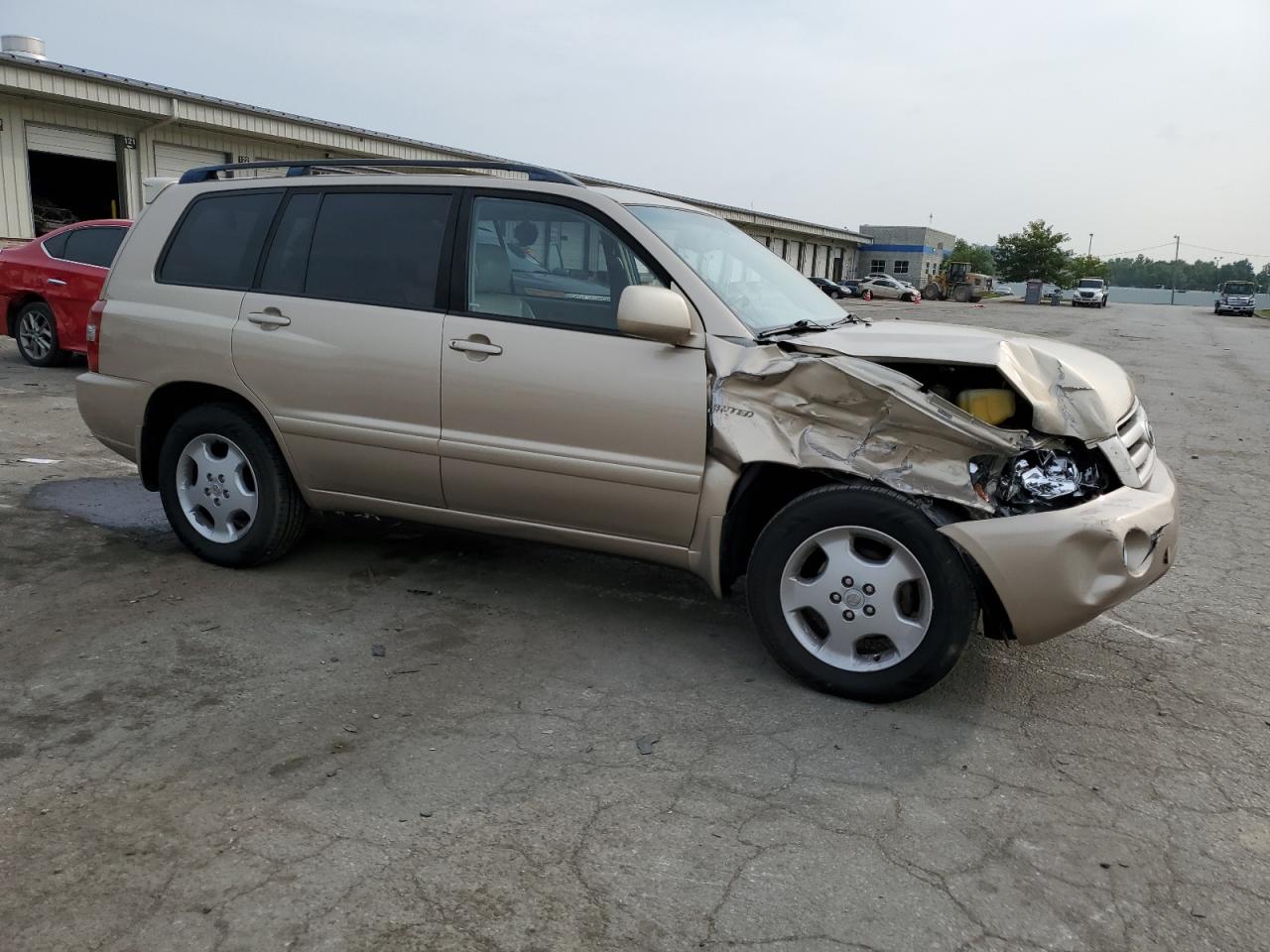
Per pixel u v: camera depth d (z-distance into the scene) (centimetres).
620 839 269
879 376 333
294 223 446
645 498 376
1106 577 325
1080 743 333
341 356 421
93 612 414
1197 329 3403
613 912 239
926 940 233
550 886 249
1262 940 238
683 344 365
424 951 224
